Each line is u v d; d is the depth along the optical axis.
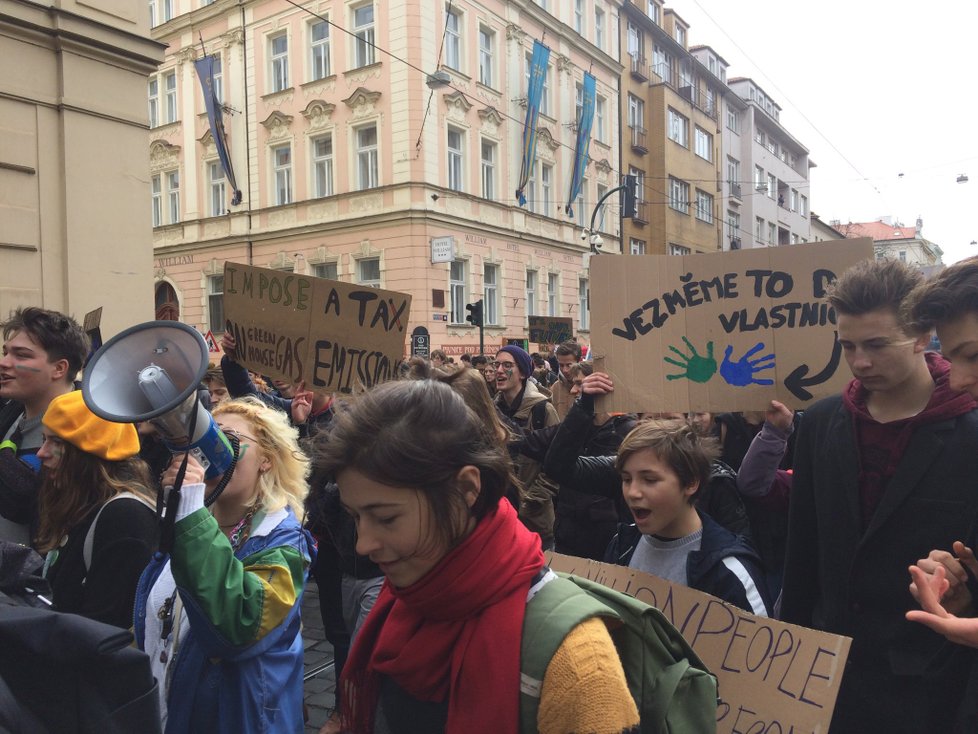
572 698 0.98
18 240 6.48
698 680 1.16
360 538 1.06
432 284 17.88
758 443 2.46
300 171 19.31
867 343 1.63
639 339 2.64
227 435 1.59
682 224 31.28
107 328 7.07
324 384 3.65
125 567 1.72
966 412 1.60
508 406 4.39
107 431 1.79
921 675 1.58
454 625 1.08
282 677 1.76
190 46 21.05
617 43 26.23
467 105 18.89
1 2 6.28
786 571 1.93
